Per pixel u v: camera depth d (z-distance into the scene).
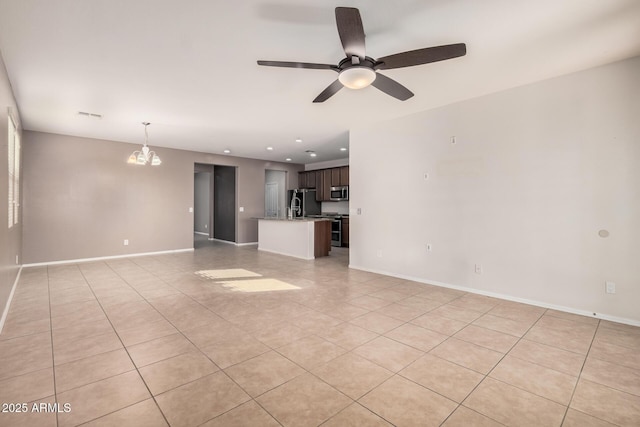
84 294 3.82
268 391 1.86
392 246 4.79
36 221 5.46
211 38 2.46
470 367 2.14
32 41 2.48
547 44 2.56
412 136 4.49
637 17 2.19
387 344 2.49
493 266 3.71
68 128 5.25
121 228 6.39
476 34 2.41
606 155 2.95
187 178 7.35
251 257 6.61
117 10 2.10
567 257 3.19
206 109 4.24
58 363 2.17
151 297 3.71
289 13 2.14
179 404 1.73
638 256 2.82
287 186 9.53
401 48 2.62
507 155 3.56
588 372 2.08
